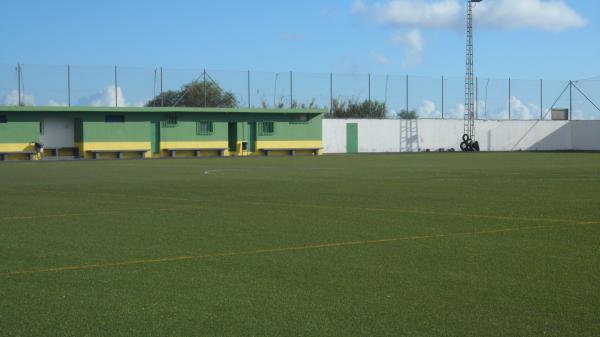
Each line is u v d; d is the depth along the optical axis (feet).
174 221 44.60
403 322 21.20
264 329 20.61
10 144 168.55
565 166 118.73
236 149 199.21
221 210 50.93
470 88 231.50
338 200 58.23
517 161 142.92
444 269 28.68
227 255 32.09
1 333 20.40
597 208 50.96
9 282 26.68
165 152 188.65
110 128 179.63
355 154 203.92
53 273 28.27
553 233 38.50
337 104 227.20
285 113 203.51
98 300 23.91
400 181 81.76
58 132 176.65
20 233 39.58
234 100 208.44
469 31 230.68
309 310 22.56
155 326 20.97
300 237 37.45
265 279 26.96
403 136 225.56
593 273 27.78
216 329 20.65
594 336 19.80
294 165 129.18
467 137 229.45
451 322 21.18
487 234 38.24
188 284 26.20
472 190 67.97
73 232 39.86
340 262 30.27
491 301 23.54
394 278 27.04
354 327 20.76
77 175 99.66
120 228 41.42
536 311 22.30
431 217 45.98
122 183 81.51
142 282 26.58
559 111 244.83
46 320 21.66
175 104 200.75
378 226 41.70
